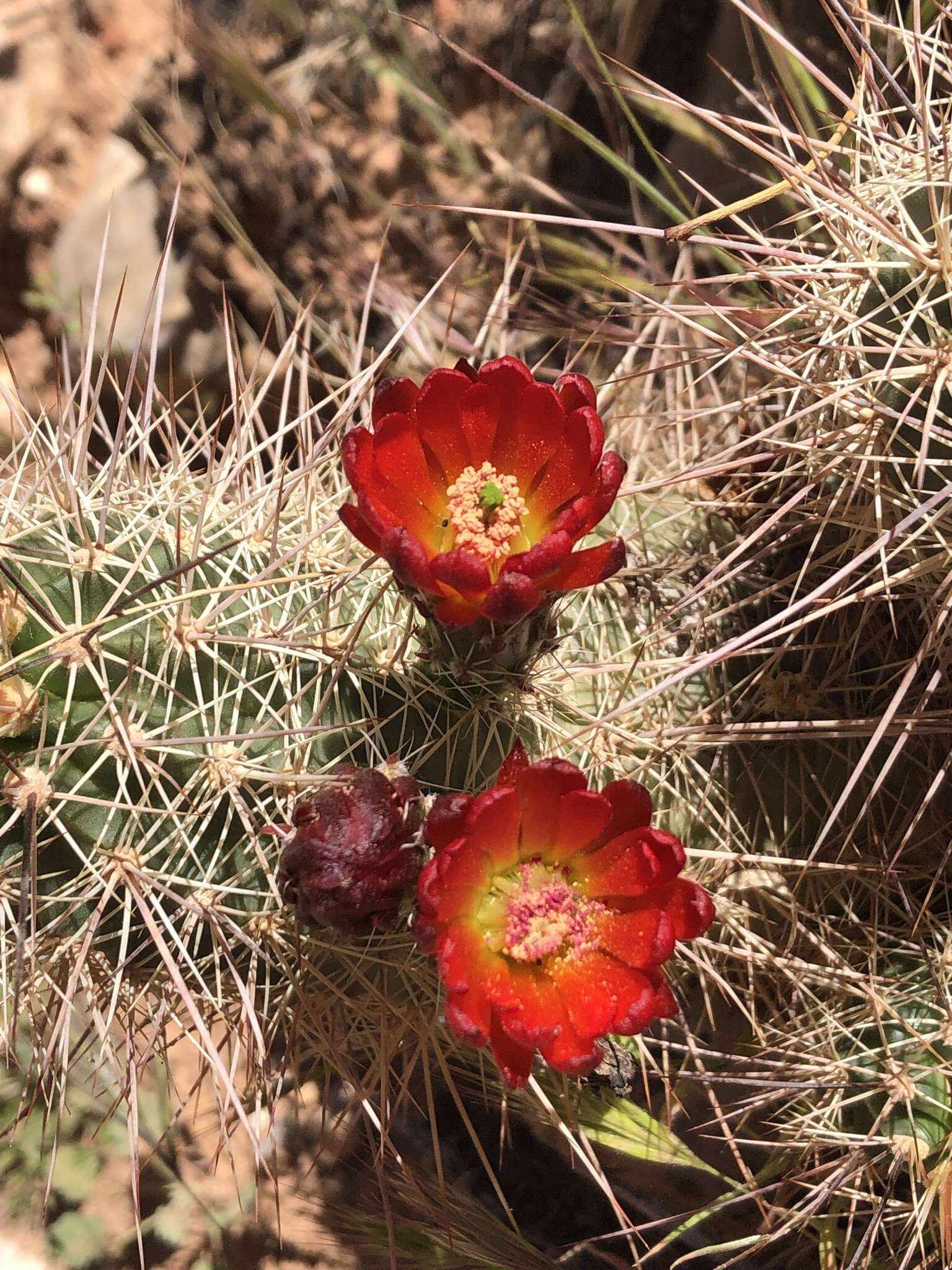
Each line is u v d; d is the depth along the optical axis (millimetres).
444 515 175
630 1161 259
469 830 147
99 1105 313
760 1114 257
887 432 189
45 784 169
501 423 170
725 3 322
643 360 332
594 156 360
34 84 359
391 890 155
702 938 223
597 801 152
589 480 161
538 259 345
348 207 356
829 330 198
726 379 302
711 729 212
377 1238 271
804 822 231
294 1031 198
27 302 362
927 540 192
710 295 280
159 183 353
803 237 234
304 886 155
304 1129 308
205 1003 204
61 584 179
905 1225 218
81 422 221
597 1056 149
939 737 225
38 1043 212
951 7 203
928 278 177
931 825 228
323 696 193
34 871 171
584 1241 254
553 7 348
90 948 186
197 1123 312
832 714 229
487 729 199
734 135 199
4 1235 308
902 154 196
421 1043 198
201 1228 306
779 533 237
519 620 165
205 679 185
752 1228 262
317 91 356
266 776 181
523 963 160
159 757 179
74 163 360
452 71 360
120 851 176
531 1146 291
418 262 362
